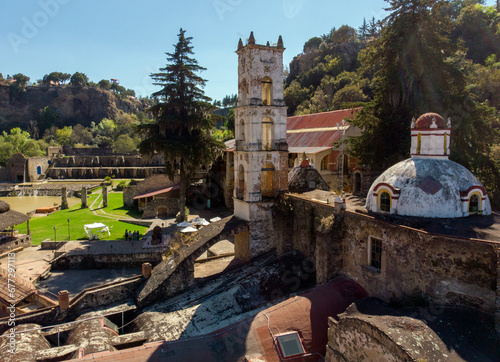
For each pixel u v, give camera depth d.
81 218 63.28
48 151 137.12
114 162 131.00
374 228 21.89
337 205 24.80
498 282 16.12
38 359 19.50
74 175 124.81
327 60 112.56
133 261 42.44
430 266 18.52
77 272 40.97
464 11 71.81
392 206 21.52
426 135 22.34
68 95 190.25
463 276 17.55
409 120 34.84
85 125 190.88
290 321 21.31
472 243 17.05
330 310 21.84
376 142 35.44
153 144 50.16
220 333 21.20
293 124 64.81
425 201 20.50
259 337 20.58
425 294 18.83
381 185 22.38
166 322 24.25
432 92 33.91
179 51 52.62
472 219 20.17
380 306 19.41
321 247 25.05
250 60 32.38
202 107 53.50
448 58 40.59
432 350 14.92
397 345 15.09
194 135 54.25
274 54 33.41
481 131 33.97
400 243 20.06
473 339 16.00
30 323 25.19
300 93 105.88
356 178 38.94
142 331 23.59
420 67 34.03
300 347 20.09
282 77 34.00
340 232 24.58
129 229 54.84
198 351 20.08
